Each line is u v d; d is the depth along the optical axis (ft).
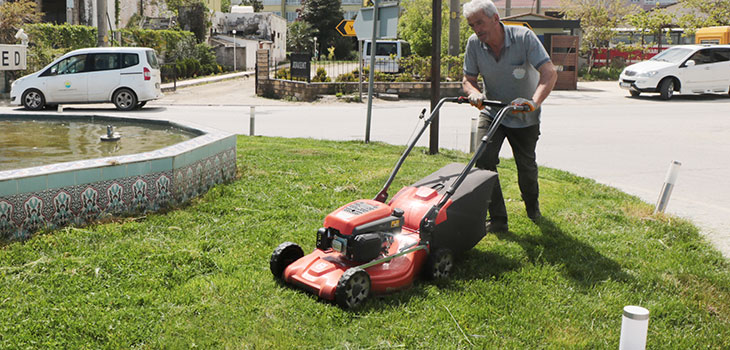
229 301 13.64
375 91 78.95
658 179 30.50
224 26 167.12
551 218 21.45
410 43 121.60
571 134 46.57
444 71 85.25
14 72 73.05
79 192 17.76
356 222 13.83
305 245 17.60
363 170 28.12
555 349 12.28
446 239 15.93
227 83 104.06
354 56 224.53
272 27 168.25
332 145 36.52
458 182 15.75
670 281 15.89
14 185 16.17
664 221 21.47
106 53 60.80
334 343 12.10
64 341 11.62
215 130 27.55
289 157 31.14
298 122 51.85
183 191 21.20
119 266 15.12
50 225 17.13
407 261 14.85
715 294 15.35
